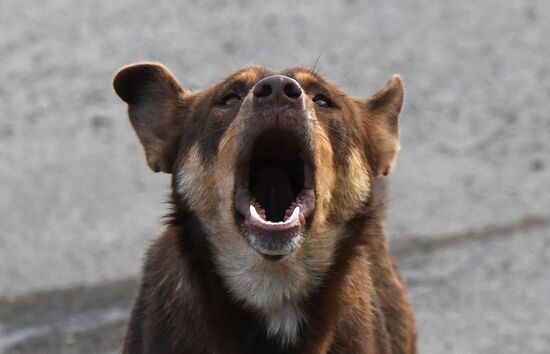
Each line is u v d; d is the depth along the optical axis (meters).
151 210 16.34
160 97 8.55
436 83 21.11
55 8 23.52
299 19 23.12
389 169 8.89
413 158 18.27
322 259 7.88
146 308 8.07
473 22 23.23
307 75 8.10
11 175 17.53
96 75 21.12
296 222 7.33
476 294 13.27
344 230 8.02
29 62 21.61
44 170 17.70
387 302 9.30
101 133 19.00
